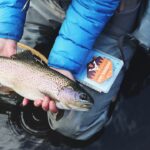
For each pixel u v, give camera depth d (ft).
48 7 3.94
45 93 3.30
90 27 3.47
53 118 3.80
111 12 3.48
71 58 3.49
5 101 4.02
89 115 3.75
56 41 3.55
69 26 3.50
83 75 3.74
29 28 4.04
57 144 3.87
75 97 3.29
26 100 3.55
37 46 4.04
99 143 3.89
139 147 3.89
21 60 3.35
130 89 4.20
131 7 3.73
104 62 3.79
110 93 3.82
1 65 3.35
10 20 3.53
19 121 3.96
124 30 3.85
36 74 3.30
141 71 4.25
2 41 3.53
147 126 4.02
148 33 3.82
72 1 3.55
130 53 3.93
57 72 3.32
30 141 3.87
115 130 3.97
